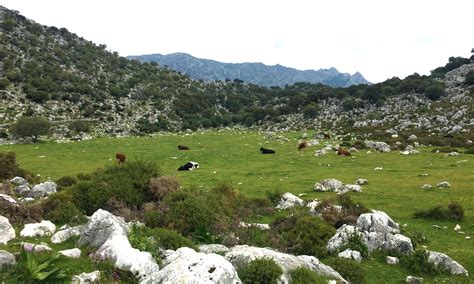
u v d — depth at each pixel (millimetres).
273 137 80062
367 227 19578
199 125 151125
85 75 184750
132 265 12898
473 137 66000
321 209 23719
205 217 19969
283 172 42000
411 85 151375
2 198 19953
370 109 143375
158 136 92062
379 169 42344
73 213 20688
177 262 11969
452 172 38906
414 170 41031
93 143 72750
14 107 125438
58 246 15477
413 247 18891
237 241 18438
